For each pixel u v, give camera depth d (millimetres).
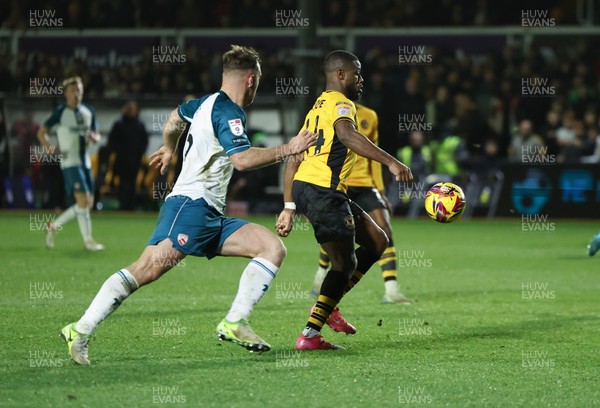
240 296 13992
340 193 15477
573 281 25094
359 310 20000
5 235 35250
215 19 55844
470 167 46781
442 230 40656
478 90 49844
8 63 53781
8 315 18344
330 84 15984
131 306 19797
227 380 12938
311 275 25688
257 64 14289
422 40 53812
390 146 47156
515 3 54469
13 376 12992
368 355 14977
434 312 19766
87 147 30578
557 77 49500
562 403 12070
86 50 55938
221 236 14203
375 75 47125
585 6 54438
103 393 12094
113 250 30641
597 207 45000
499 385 12992
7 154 48531
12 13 56312
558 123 48312
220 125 13742
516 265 28656
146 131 47688
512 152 46781
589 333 17297
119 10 55812
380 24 54594
